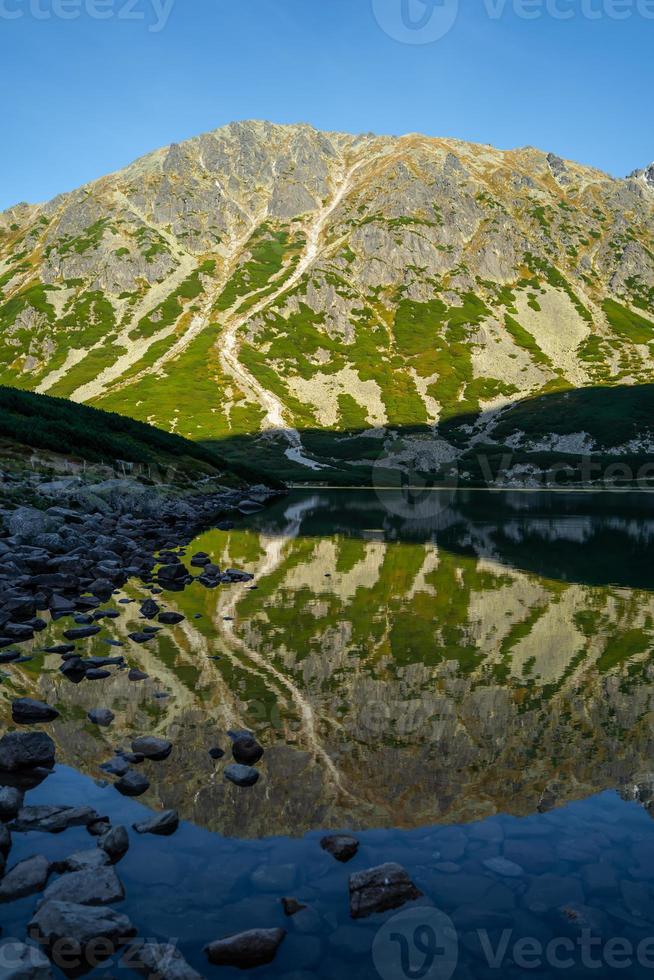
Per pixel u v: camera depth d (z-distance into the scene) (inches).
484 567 1008.2
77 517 1124.5
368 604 716.7
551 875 228.2
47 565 784.9
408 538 1439.5
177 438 3085.6
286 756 326.6
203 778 300.5
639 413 5629.9
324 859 237.3
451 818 267.9
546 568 1004.6
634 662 504.7
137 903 211.0
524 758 328.5
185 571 861.2
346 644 550.3
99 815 266.4
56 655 498.9
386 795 287.0
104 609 663.1
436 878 226.2
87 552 907.4
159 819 257.0
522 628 614.2
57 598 675.4
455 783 299.6
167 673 459.8
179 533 1380.4
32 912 207.2
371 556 1127.6
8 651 503.8
